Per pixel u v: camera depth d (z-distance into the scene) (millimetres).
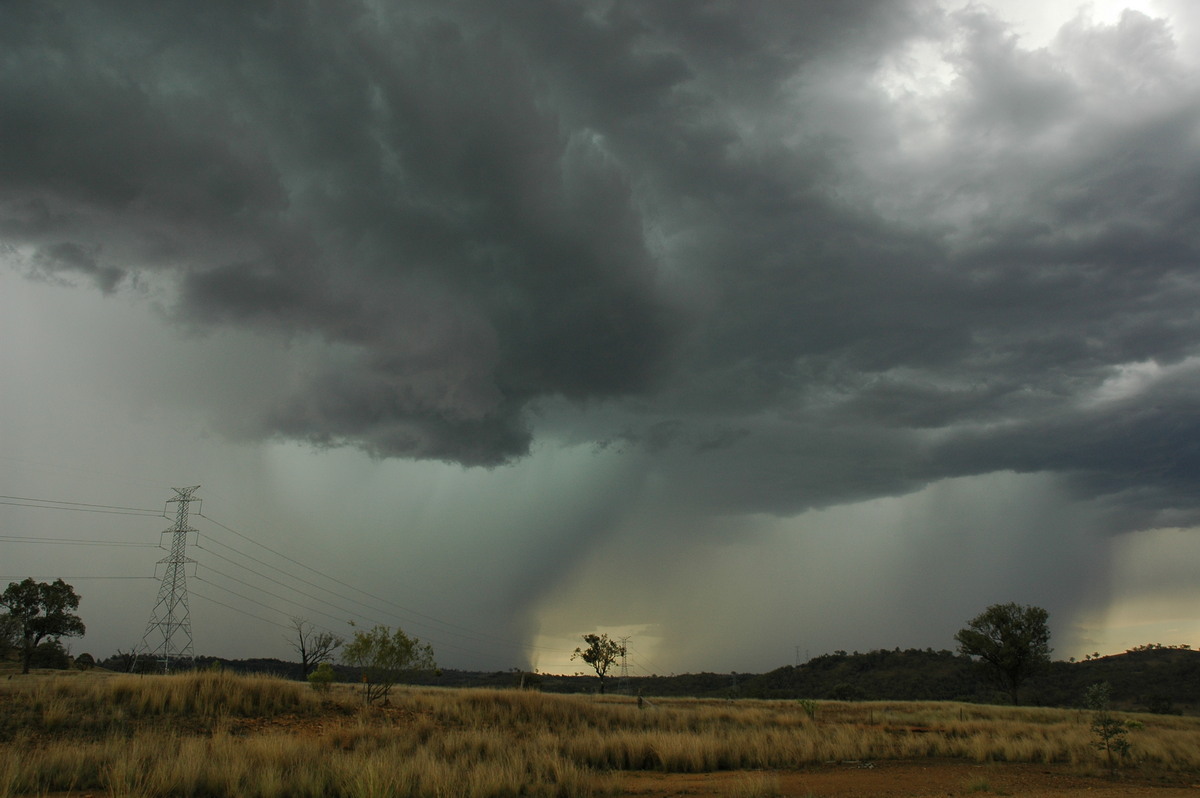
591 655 79438
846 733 31766
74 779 14406
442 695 39594
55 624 75438
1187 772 23859
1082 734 32500
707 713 40719
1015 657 82562
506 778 16609
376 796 13781
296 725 24812
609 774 20719
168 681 26141
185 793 13836
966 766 24750
